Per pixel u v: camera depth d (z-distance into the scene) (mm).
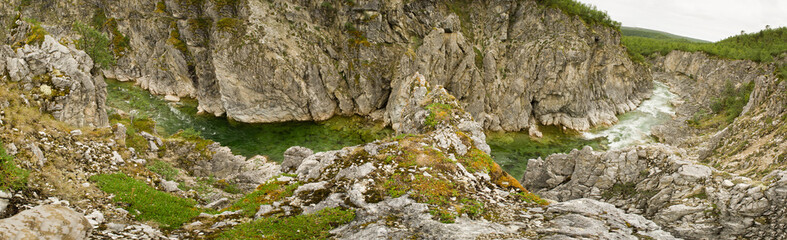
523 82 68125
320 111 66938
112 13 82812
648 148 23281
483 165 19875
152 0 77875
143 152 29688
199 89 68062
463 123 26094
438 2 70875
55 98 25953
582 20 72562
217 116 66500
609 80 79375
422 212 13945
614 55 80000
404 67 63875
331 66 67875
